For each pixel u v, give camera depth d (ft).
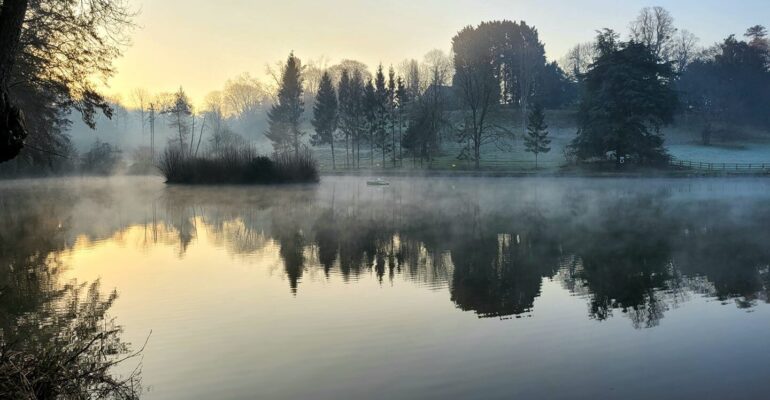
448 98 296.30
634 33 290.35
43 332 29.96
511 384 23.68
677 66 323.37
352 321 32.17
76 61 59.88
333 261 50.08
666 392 22.85
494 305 35.68
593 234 66.64
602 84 196.75
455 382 23.80
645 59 192.95
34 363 20.53
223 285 40.57
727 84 295.69
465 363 25.86
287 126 267.59
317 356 26.61
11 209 95.91
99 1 47.26
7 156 22.95
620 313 33.88
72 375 20.97
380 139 246.88
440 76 304.30
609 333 30.17
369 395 22.63
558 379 24.08
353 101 255.29
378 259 50.80
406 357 26.53
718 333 30.01
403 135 247.70
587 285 41.06
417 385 23.49
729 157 226.99
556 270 46.21
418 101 257.96
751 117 291.99
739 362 25.94
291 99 266.57
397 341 28.68
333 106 254.06
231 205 104.17
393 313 33.68
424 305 35.53
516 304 35.81
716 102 284.41
